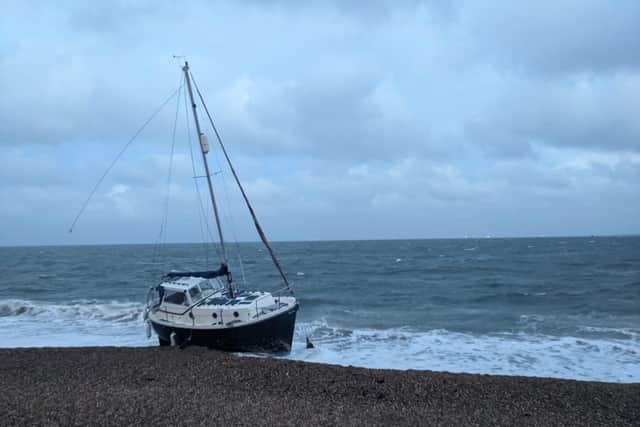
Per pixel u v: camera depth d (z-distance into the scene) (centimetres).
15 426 839
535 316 2478
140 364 1334
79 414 898
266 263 6850
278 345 1600
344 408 970
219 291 1789
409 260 7450
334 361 1588
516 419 936
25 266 6975
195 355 1432
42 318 2477
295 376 1207
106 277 4928
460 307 2850
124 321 2384
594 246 12569
